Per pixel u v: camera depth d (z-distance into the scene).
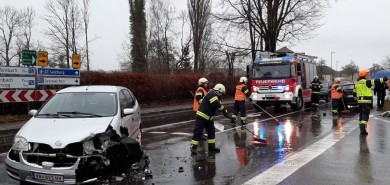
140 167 6.34
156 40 43.41
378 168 6.66
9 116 14.80
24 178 5.43
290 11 30.44
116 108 6.80
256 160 7.52
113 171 5.95
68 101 7.01
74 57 17.09
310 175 6.23
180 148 8.95
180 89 25.84
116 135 6.11
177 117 17.14
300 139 10.06
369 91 10.55
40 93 15.23
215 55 34.34
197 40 36.06
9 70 14.10
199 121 8.32
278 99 18.62
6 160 5.68
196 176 6.33
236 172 6.58
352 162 7.13
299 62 19.92
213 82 30.02
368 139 9.77
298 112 18.92
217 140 10.13
